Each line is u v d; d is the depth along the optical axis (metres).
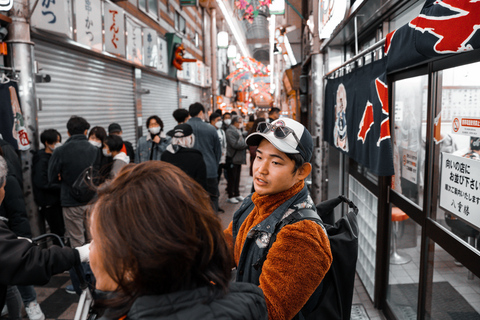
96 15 5.27
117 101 6.83
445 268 2.14
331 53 4.31
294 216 1.09
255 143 1.20
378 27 3.05
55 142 3.73
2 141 3.13
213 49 15.84
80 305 1.47
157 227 0.60
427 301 2.14
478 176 1.52
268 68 20.23
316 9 4.48
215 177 4.77
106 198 0.65
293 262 0.98
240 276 1.18
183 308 0.61
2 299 1.47
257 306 0.71
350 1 2.95
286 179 1.12
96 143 3.86
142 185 0.64
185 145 3.52
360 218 3.55
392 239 3.06
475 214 1.55
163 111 9.80
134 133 7.70
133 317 0.59
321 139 4.74
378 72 2.21
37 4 3.75
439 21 1.38
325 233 1.09
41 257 1.19
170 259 0.59
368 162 2.42
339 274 1.17
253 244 1.15
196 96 13.80
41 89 4.42
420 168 2.41
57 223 3.95
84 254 1.32
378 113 2.16
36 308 2.72
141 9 7.89
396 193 2.55
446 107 1.86
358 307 2.95
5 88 3.32
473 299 2.10
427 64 1.96
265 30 19.94
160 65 8.33
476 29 1.16
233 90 26.88
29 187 3.65
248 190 8.10
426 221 2.05
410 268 3.00
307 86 5.99
